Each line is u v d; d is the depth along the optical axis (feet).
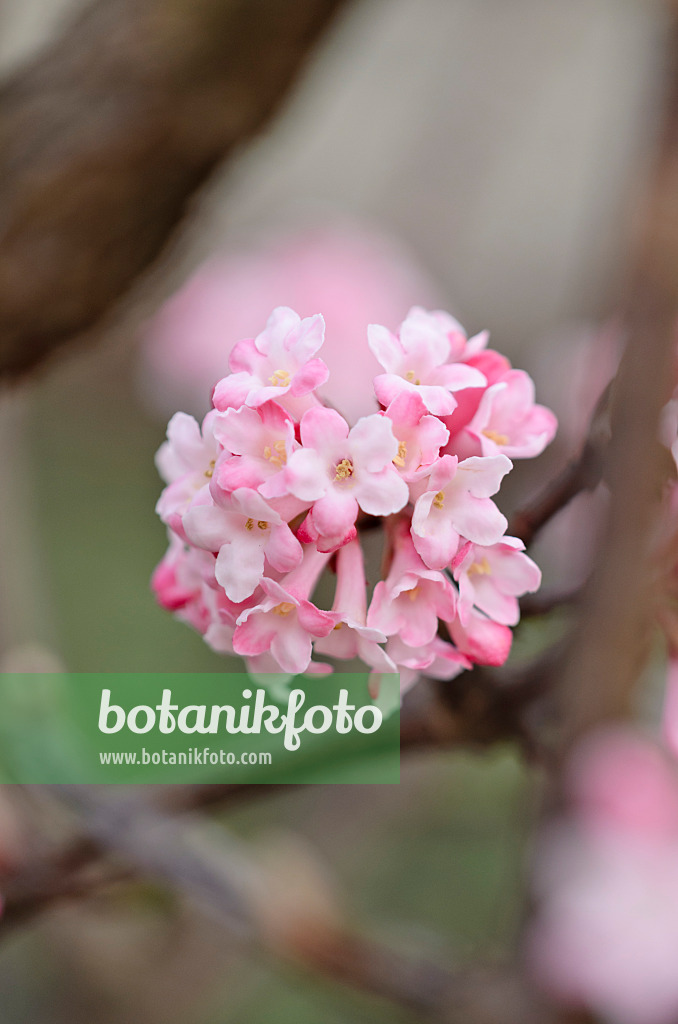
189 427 0.94
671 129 0.83
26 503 1.57
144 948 1.59
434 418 0.89
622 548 0.85
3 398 1.12
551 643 1.02
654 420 0.84
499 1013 1.12
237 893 1.15
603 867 1.09
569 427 1.48
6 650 1.46
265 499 0.90
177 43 1.03
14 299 1.05
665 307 0.83
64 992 1.61
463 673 0.99
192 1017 1.63
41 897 1.15
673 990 1.11
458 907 1.80
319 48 1.06
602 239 1.12
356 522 0.94
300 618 0.90
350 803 1.91
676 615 0.94
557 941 1.12
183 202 1.07
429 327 0.93
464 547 0.90
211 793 1.11
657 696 1.05
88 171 1.04
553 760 1.00
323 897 1.16
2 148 1.04
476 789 1.86
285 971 1.24
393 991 1.13
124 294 1.08
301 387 0.89
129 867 1.15
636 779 1.05
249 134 1.06
